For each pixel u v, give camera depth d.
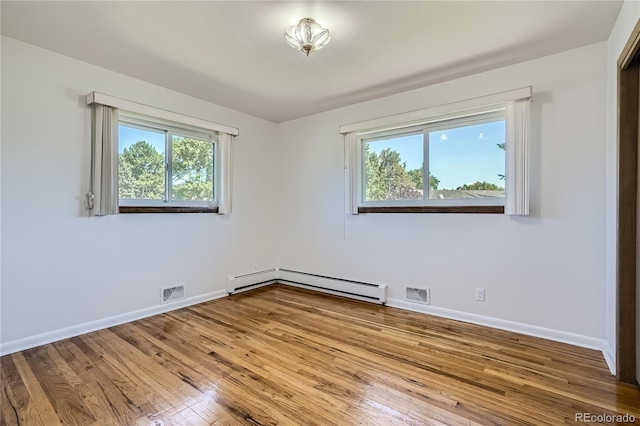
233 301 3.66
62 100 2.58
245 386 1.90
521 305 2.70
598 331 2.38
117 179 2.83
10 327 2.34
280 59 2.62
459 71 2.84
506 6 1.92
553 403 1.72
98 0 1.88
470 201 3.02
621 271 1.93
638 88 1.88
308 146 4.22
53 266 2.55
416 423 1.56
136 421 1.59
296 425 1.56
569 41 2.34
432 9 1.95
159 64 2.72
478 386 1.88
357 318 3.08
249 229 4.21
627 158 1.92
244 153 4.13
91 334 2.68
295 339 2.58
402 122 3.29
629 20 1.79
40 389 1.86
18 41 2.36
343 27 2.15
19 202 2.38
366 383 1.92
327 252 4.04
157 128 3.26
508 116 2.67
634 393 1.80
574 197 2.46
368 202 3.74
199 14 2.01
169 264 3.33
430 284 3.20
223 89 3.29
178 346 2.45
